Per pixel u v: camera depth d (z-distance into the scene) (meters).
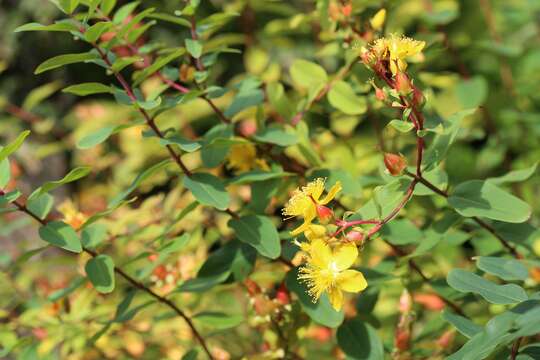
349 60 0.69
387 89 0.55
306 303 0.62
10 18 1.26
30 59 1.30
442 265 0.76
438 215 0.69
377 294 0.68
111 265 0.62
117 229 0.73
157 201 0.74
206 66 0.67
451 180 0.90
